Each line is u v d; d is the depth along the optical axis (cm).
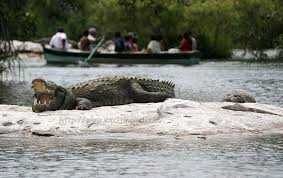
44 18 14212
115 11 11712
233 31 10888
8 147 2881
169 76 7125
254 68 8338
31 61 10562
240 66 8794
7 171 2417
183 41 10125
